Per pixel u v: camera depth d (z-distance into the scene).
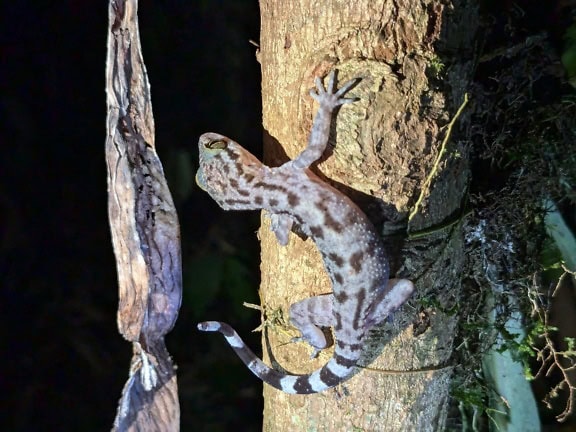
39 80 3.74
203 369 3.79
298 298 2.12
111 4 1.86
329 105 1.82
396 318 2.07
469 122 2.05
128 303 1.95
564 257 2.61
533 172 2.49
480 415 2.97
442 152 1.88
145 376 2.03
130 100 1.92
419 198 1.93
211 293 3.46
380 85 1.78
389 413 2.15
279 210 2.00
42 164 3.84
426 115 1.83
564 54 2.48
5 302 3.81
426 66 1.81
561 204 2.74
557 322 2.86
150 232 1.95
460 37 1.91
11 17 3.63
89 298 3.90
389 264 2.00
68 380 3.78
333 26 1.81
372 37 1.79
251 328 3.61
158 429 2.03
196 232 3.63
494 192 2.46
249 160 2.08
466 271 2.46
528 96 2.49
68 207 3.90
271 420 2.38
